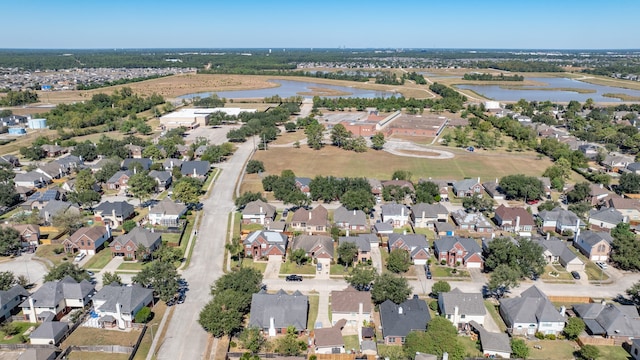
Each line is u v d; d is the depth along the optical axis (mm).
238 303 90375
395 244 121188
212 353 83000
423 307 92125
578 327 87562
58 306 94125
